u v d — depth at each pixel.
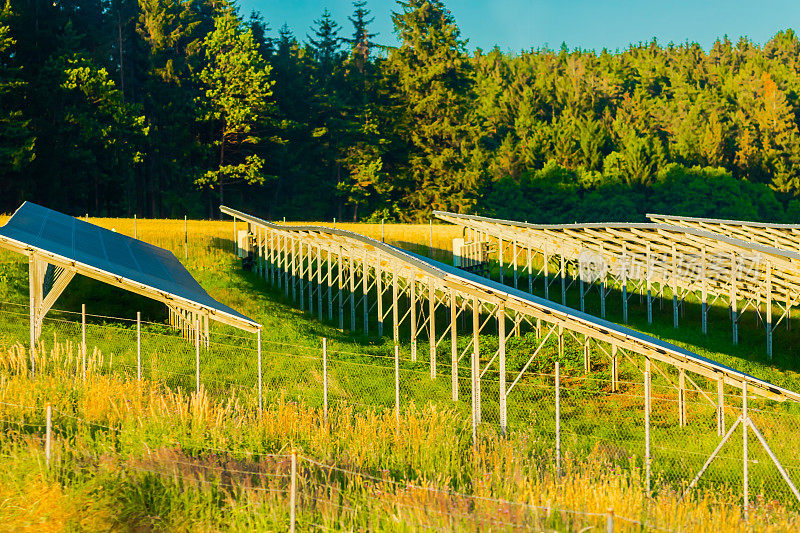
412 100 119.38
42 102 93.94
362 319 51.75
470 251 61.00
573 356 40.53
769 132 142.00
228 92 111.12
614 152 132.62
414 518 15.87
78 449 19.02
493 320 51.69
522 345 43.12
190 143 114.81
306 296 55.19
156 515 16.14
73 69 92.06
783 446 26.84
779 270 47.03
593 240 53.28
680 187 127.75
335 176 132.62
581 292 54.44
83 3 120.56
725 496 20.80
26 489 16.44
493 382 35.28
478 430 25.66
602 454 23.42
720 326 49.50
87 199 108.12
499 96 165.38
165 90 116.81
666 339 45.94
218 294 50.84
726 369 25.06
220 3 137.75
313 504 16.94
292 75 132.75
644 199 128.75
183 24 128.75
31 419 21.39
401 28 124.44
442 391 33.09
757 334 47.50
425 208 118.00
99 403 22.70
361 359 38.72
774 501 19.62
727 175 128.38
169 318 43.78
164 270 41.06
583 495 17.41
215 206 120.50
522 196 127.19
